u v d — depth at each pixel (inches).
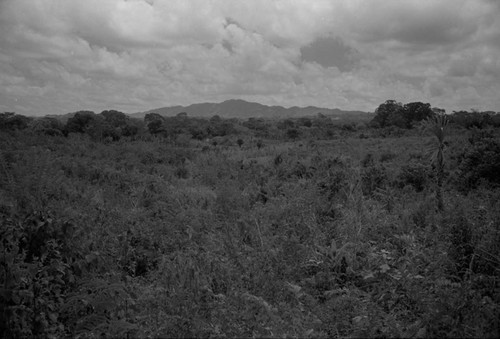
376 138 2169.0
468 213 324.8
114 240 269.7
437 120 432.1
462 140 1008.9
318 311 192.7
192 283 203.9
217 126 2952.8
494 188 468.4
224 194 444.8
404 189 492.7
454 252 239.0
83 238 241.4
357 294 209.6
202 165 877.2
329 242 300.2
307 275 249.8
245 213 372.5
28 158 505.4
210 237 302.0
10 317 161.0
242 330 169.3
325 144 1841.8
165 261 242.5
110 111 2527.1
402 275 211.2
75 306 183.2
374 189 514.3
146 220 343.0
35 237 213.8
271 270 229.3
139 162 911.7
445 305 171.2
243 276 222.1
